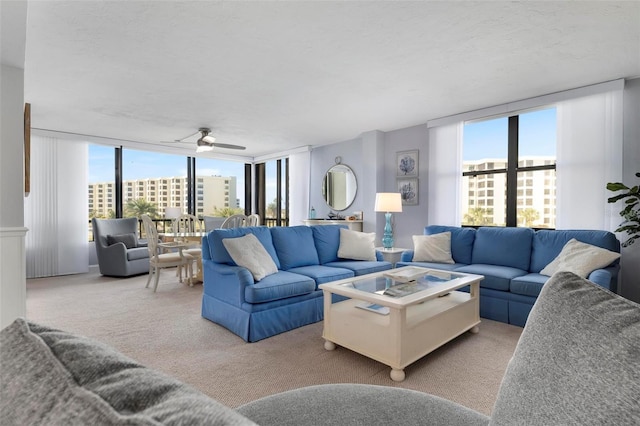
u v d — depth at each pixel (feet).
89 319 10.41
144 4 6.97
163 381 1.39
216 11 7.23
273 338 8.95
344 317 7.87
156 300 12.63
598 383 1.58
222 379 6.79
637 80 10.94
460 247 13.07
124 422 1.01
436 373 7.03
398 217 17.72
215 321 10.05
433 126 15.81
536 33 8.16
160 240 20.52
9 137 7.09
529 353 2.08
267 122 16.28
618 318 1.77
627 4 7.00
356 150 19.74
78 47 8.74
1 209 6.97
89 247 19.70
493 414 2.23
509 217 14.17
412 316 7.84
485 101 13.21
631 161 11.09
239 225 16.51
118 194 20.52
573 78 10.94
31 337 1.52
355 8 7.14
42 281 16.12
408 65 9.91
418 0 6.89
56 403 1.16
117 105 13.52
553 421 1.68
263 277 9.64
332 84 11.39
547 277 10.14
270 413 2.82
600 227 11.46
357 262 12.83
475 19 7.57
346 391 3.18
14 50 6.56
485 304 10.64
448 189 15.39
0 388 1.31
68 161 18.13
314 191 22.12
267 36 8.27
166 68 10.07
